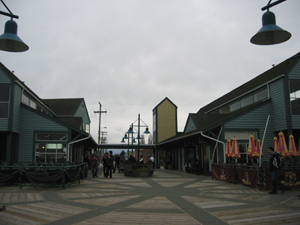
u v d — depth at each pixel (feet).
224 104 75.87
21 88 57.26
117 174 63.26
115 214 21.29
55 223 18.74
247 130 53.31
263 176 34.19
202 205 24.80
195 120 71.72
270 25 17.24
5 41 19.16
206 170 55.83
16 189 35.32
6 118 52.31
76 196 29.73
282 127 51.88
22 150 55.83
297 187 34.30
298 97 51.67
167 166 89.25
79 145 71.41
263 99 58.59
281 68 57.21
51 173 35.65
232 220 19.62
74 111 86.22
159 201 26.76
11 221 19.26
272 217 20.49
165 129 105.19
